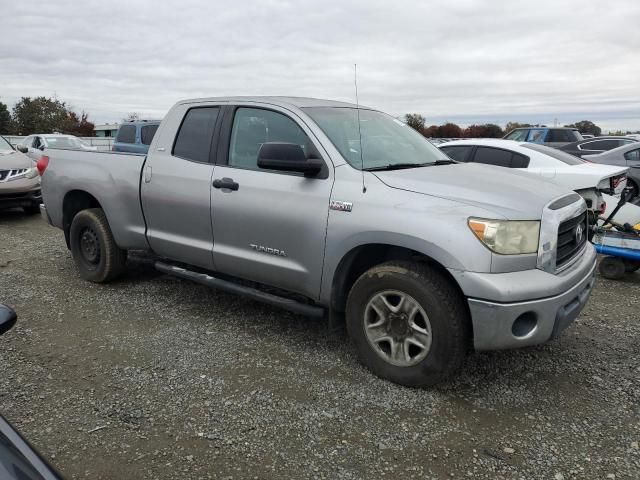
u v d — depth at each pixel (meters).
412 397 3.33
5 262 6.51
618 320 4.68
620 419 3.11
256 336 4.26
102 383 3.50
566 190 3.84
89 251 5.57
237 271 4.25
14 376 3.58
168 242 4.70
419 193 3.35
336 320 3.86
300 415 3.13
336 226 3.55
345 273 3.67
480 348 3.15
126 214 5.04
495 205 3.17
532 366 3.77
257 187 3.98
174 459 2.74
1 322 2.11
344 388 3.44
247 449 2.82
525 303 3.04
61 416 3.12
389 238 3.32
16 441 1.64
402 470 2.67
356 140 3.98
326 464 2.71
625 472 2.65
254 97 4.32
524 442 2.89
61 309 4.84
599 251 5.88
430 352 3.26
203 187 4.33
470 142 8.56
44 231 8.71
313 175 3.71
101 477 2.60
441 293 3.18
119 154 5.16
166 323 4.52
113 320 4.58
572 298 3.30
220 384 3.49
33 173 9.81
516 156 7.97
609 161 10.98
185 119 4.67
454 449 2.83
